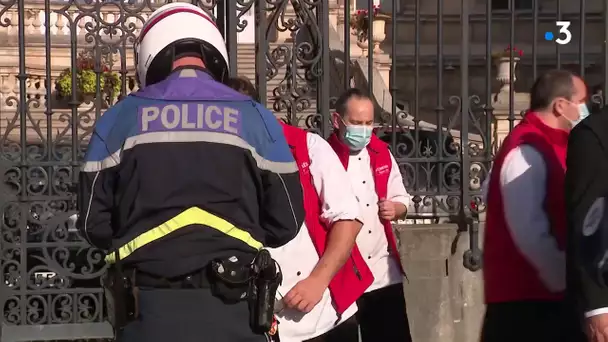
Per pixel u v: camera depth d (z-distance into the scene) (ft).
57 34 41.19
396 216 16.16
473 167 21.44
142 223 9.32
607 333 10.54
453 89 50.70
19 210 19.69
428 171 21.18
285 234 9.96
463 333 20.68
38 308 19.77
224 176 9.45
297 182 10.16
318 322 13.38
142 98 9.80
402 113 23.50
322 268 12.69
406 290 20.49
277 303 12.70
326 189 13.10
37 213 19.76
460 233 20.84
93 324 19.71
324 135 20.45
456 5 55.57
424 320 20.52
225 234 9.37
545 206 12.69
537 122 13.06
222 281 9.27
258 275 9.54
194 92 9.80
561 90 12.94
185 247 9.26
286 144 10.20
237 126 9.69
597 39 47.06
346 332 14.21
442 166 21.15
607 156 10.82
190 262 9.23
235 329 9.35
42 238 19.75
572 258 10.84
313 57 20.71
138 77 10.66
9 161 19.69
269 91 23.75
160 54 10.21
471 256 20.70
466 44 21.21
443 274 20.66
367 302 15.88
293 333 13.12
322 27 20.59
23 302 19.60
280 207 9.91
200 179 9.36
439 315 20.58
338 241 12.89
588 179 10.80
